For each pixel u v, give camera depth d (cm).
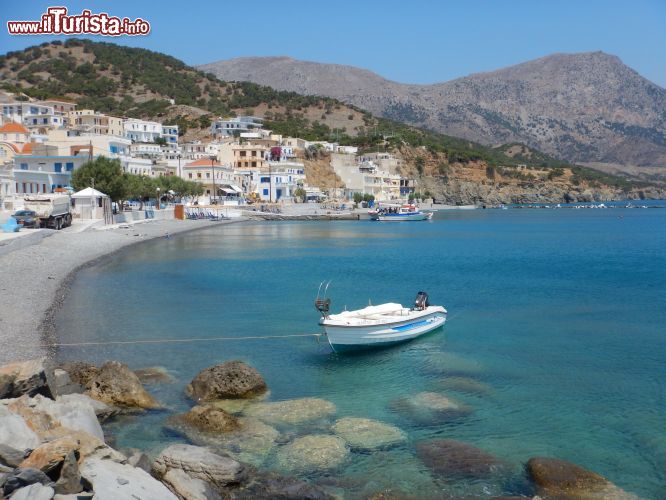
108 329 2931
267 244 8125
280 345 2744
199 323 3147
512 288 4509
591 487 1427
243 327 3078
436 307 3084
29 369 1628
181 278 4762
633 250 7625
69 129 13962
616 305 3822
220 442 1625
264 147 17625
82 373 2028
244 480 1407
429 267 5762
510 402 2014
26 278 4038
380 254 6975
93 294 3884
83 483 1165
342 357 2577
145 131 17638
